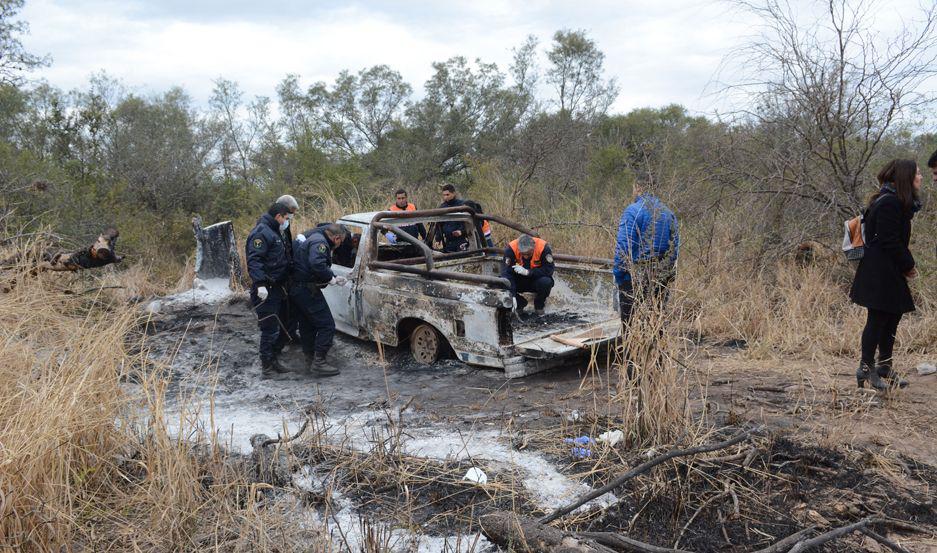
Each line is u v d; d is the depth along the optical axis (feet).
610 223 30.25
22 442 10.62
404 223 24.48
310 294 21.04
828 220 27.12
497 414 17.10
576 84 76.18
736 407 16.52
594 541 10.69
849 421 15.30
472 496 12.70
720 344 22.58
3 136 54.08
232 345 24.76
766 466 13.16
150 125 66.03
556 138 49.49
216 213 59.47
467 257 25.63
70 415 11.57
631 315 14.85
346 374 21.62
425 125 74.95
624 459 13.73
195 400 18.79
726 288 26.03
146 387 12.87
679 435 14.08
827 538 10.41
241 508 12.18
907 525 11.30
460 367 21.47
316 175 47.03
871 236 16.37
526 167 45.55
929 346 20.44
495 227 35.55
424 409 17.81
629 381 14.74
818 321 22.18
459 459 14.29
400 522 11.85
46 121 56.44
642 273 14.92
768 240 28.32
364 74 76.23
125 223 42.83
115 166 57.26
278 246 20.89
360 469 13.66
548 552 10.49
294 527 11.48
